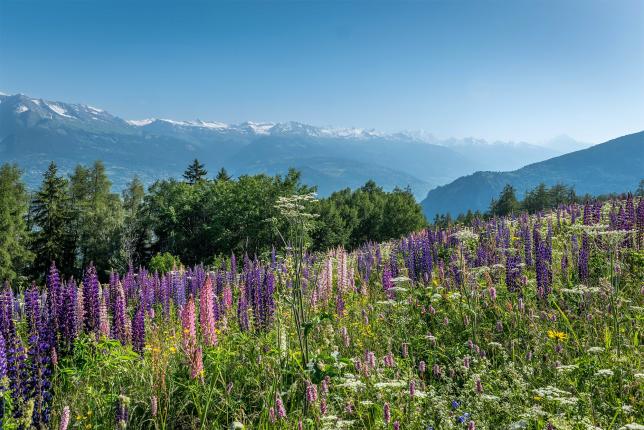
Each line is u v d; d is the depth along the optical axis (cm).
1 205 6347
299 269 748
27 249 6906
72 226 7831
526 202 12625
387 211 9331
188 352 649
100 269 7169
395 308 1023
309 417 600
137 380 710
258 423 629
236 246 5784
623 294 919
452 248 1666
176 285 1446
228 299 1011
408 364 750
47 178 7225
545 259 1117
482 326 883
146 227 7619
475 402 588
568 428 498
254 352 809
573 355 734
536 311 904
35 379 601
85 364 739
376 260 1741
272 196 5488
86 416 623
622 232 853
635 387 599
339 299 1065
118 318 883
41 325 745
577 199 9169
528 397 609
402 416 579
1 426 531
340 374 695
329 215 7244
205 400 657
